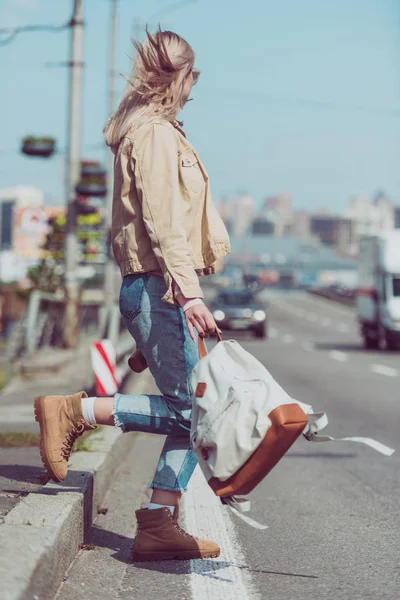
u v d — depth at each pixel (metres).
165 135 4.59
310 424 4.39
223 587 4.54
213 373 4.32
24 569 3.68
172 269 4.44
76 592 4.32
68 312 23.23
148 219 4.50
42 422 4.89
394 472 8.40
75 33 22.98
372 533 5.89
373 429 11.71
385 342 35.12
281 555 5.27
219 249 4.71
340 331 56.97
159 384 4.71
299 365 25.72
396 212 119.75
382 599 4.39
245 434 4.17
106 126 4.86
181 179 4.63
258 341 43.41
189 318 4.44
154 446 10.16
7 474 6.11
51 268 29.09
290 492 7.40
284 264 177.38
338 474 8.30
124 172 4.65
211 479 4.28
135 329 4.68
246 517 4.34
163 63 4.71
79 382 18.59
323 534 5.85
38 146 22.75
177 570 4.80
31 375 19.06
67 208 23.27
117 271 28.52
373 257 34.66
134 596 4.34
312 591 4.52
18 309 46.31
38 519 4.48
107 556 5.02
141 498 6.99
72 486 5.38
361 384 19.22
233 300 46.47
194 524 6.12
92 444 7.61
